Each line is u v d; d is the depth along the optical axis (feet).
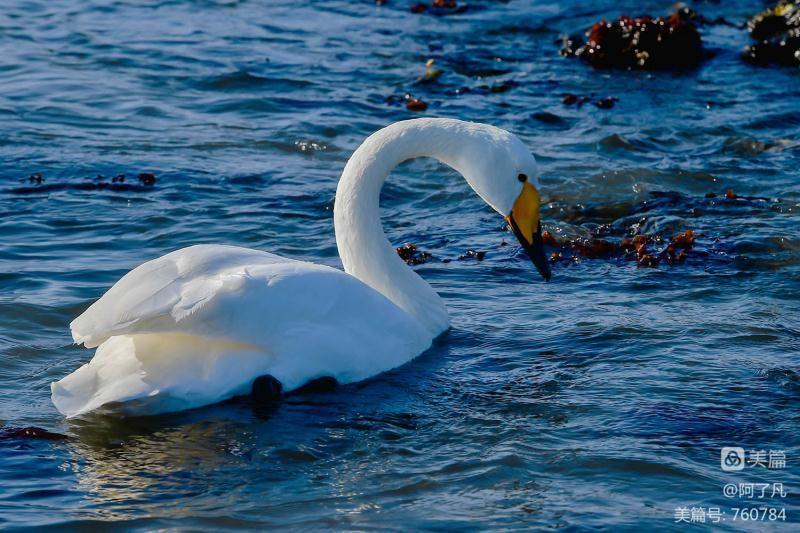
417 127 41.09
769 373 36.86
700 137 69.21
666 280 47.21
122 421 32.83
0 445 31.27
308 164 63.41
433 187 60.49
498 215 56.54
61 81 75.72
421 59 88.17
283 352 33.99
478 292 45.78
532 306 44.01
